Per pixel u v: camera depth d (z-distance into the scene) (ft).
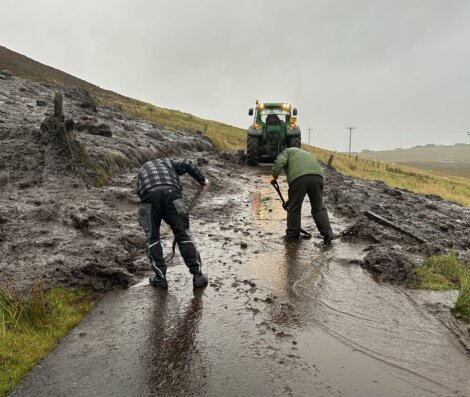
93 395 8.77
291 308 12.86
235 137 114.52
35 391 8.89
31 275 13.84
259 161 59.31
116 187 25.67
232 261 17.01
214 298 13.48
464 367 9.94
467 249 21.16
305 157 19.92
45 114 36.27
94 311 12.55
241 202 29.37
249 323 11.89
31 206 19.51
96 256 15.75
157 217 14.19
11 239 16.17
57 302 12.75
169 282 14.75
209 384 9.13
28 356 10.11
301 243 19.84
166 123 86.89
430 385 9.21
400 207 30.01
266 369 9.71
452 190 94.38
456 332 11.59
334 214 26.71
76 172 24.73
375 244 19.11
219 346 10.66
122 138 37.83
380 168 116.98
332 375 9.51
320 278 15.37
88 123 34.76
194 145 58.18
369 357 10.28
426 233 22.80
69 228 18.03
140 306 12.89
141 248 18.15
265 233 21.45
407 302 13.46
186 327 11.62
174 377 9.37
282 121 53.78
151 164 14.64
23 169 23.47
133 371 9.58
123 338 11.02
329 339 11.10
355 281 15.14
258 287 14.43
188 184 31.01
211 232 21.33
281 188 36.50
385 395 8.84
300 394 8.83
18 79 55.83
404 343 10.98
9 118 31.07
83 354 10.26
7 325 11.11
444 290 14.43
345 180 44.32
